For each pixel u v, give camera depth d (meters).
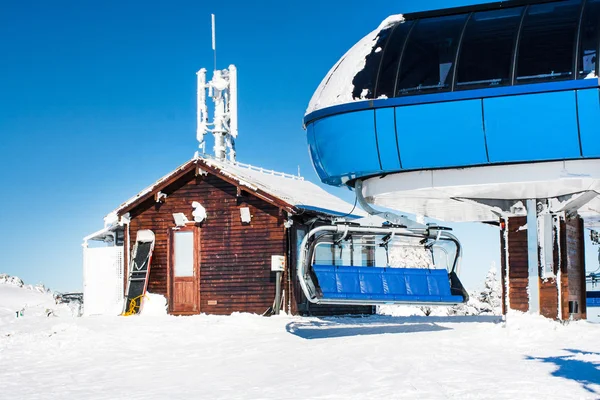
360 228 17.16
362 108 17.48
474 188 17.62
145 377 12.25
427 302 17.30
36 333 18.11
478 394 9.55
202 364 13.62
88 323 20.56
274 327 20.05
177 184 27.23
